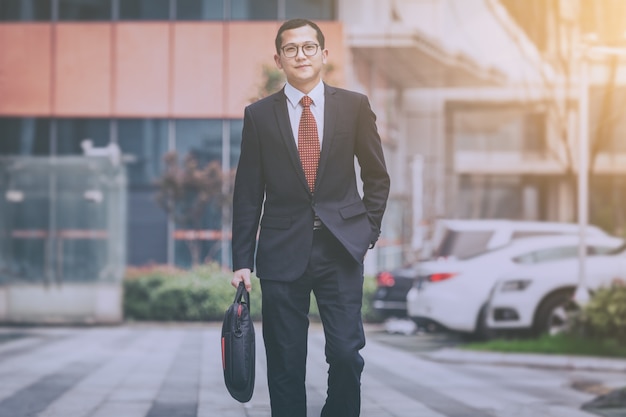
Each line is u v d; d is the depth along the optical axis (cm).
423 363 1350
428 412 829
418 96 3522
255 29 2739
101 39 2772
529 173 3884
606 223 2809
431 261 1728
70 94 2772
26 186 2334
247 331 474
